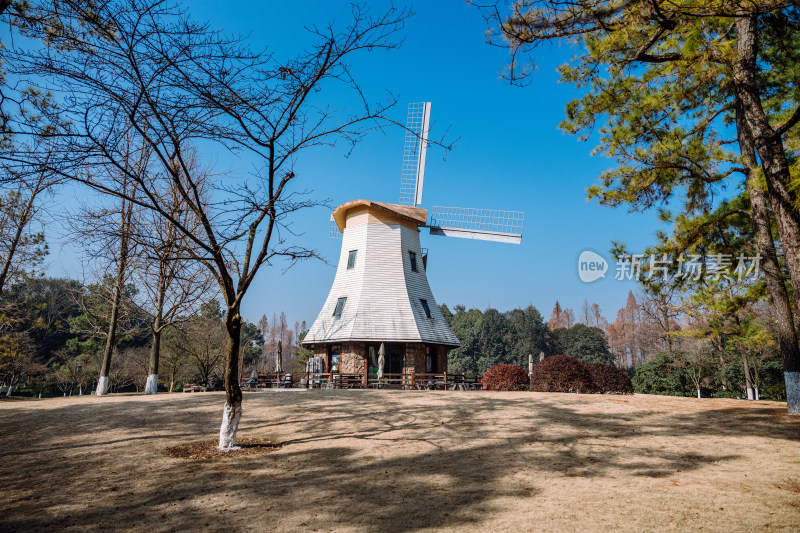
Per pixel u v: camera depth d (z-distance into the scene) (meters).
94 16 8.45
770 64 13.48
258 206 10.67
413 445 10.67
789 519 6.00
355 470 8.91
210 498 7.52
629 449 9.88
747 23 12.44
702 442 10.21
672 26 7.94
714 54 10.13
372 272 26.31
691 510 6.39
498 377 22.42
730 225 13.64
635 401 16.06
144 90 9.15
